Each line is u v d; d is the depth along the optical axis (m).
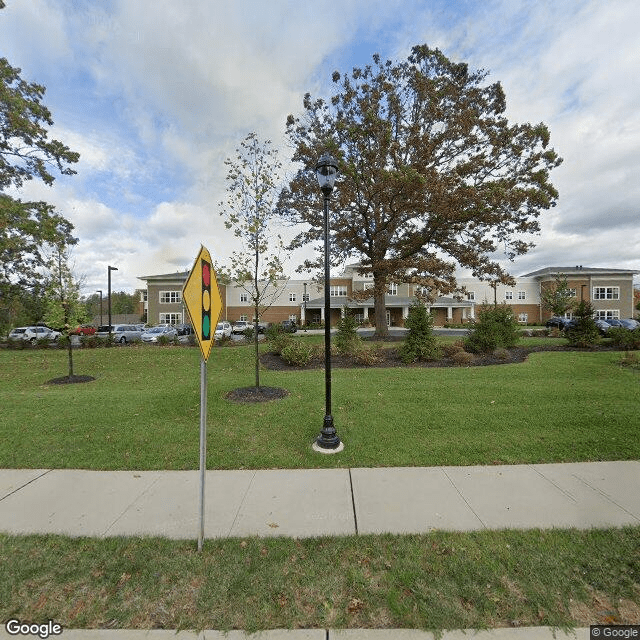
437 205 14.66
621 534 2.76
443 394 6.96
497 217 14.59
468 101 16.64
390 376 8.89
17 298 23.02
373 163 15.89
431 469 3.95
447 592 2.24
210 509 3.20
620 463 4.03
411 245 17.38
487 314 14.83
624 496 3.33
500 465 4.03
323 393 7.27
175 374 10.62
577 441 4.63
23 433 5.09
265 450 4.52
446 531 2.82
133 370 11.49
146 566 2.48
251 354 13.73
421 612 2.10
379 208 18.28
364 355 11.19
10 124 15.06
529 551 2.59
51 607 2.16
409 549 2.62
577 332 14.88
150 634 1.98
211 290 2.90
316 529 2.87
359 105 17.28
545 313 44.03
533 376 8.66
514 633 1.96
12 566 2.49
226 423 5.52
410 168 14.09
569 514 3.05
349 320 14.01
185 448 4.59
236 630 2.00
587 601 2.16
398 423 5.40
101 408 6.28
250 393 7.29
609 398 6.55
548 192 14.97
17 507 3.25
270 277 8.14
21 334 28.39
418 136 15.91
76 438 4.90
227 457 4.31
